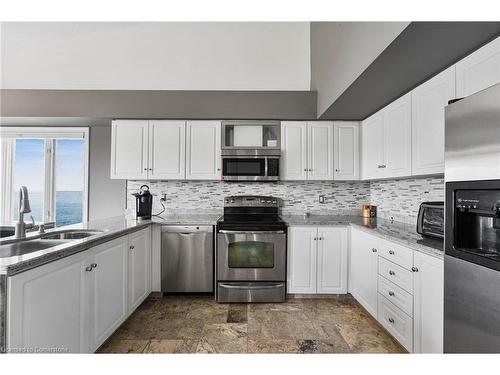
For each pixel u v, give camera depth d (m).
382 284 2.26
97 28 3.46
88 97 3.25
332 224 3.02
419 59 1.78
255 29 3.56
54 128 3.84
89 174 3.87
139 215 3.12
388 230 2.42
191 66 3.54
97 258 1.88
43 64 3.44
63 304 1.53
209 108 3.28
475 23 1.39
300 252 3.01
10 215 4.00
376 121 2.95
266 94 3.29
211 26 3.55
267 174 3.26
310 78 3.54
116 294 2.17
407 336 1.90
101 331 1.93
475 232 1.21
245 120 3.30
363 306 2.64
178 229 3.04
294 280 3.01
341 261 3.02
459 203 1.20
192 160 3.28
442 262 1.56
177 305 2.87
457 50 1.67
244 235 2.95
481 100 1.08
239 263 2.96
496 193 1.02
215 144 3.30
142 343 2.17
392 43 1.59
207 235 3.05
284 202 3.63
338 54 2.52
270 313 2.70
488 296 1.06
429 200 2.62
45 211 3.99
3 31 3.30
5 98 3.22
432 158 2.02
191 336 2.27
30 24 3.31
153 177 3.27
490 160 1.04
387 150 2.70
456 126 1.21
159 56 3.53
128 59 3.51
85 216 3.86
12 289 1.19
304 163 3.32
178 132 3.29
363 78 2.09
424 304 1.72
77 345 1.65
